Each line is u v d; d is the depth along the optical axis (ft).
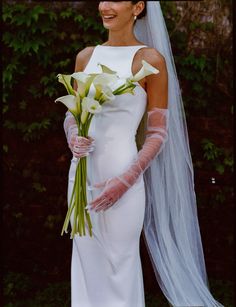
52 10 12.12
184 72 11.88
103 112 8.31
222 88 11.87
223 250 12.28
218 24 11.79
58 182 12.68
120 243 8.55
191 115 12.13
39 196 12.82
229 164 11.89
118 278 8.63
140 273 8.94
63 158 12.60
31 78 12.39
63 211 12.74
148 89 8.50
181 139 9.25
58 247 12.86
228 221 12.19
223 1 11.71
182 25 11.89
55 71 12.21
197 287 9.34
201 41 11.88
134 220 8.56
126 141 8.38
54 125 12.50
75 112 8.07
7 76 12.22
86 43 12.07
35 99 12.48
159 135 8.41
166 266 9.21
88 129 8.31
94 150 8.41
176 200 9.27
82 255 8.76
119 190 8.07
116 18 8.36
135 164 8.18
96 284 8.78
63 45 12.16
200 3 11.83
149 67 7.72
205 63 11.77
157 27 9.00
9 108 12.53
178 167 9.25
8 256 13.05
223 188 12.12
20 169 12.78
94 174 8.47
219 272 12.34
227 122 11.94
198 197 12.25
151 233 9.30
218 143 12.01
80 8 12.06
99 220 8.58
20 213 12.90
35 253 12.96
